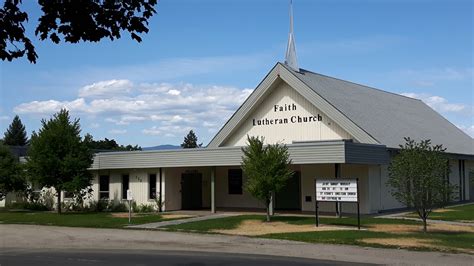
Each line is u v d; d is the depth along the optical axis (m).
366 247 16.52
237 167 33.75
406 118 38.38
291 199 31.23
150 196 32.81
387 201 29.66
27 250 17.06
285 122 31.77
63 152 31.58
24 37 7.22
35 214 31.45
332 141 26.64
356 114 31.53
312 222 23.75
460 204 35.16
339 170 25.98
